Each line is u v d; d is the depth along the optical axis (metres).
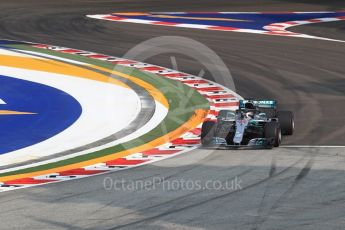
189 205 44.12
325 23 131.12
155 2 158.62
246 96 82.06
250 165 54.72
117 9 145.38
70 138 65.88
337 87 85.25
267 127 60.34
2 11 139.25
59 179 52.25
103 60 100.19
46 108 76.38
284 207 43.47
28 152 61.44
